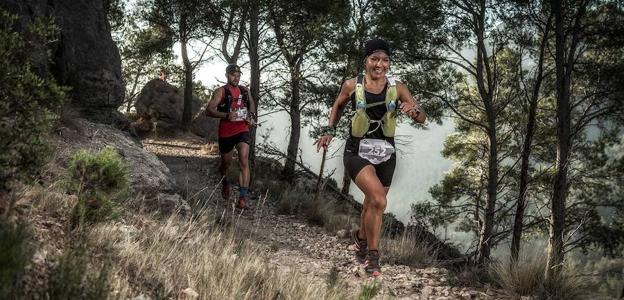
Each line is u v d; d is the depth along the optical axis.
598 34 10.73
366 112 4.03
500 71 15.95
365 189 4.00
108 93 9.77
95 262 3.05
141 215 4.97
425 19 12.40
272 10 13.67
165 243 4.01
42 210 3.45
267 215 9.29
